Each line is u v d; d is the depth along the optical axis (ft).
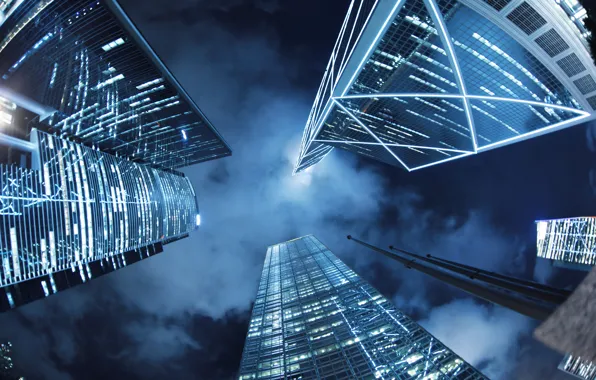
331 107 356.79
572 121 332.19
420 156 542.98
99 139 547.90
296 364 197.77
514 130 375.66
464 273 37.91
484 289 27.09
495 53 249.14
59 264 404.57
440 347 174.60
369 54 258.57
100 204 491.31
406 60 262.67
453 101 319.88
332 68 366.63
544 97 302.04
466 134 404.57
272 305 337.52
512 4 206.90
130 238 562.66
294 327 258.78
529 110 325.01
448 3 205.46
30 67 337.31
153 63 369.71
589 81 276.21
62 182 428.97
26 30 295.48
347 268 380.17
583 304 12.25
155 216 655.35
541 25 220.43
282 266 506.89
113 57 347.77
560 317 12.80
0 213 339.98
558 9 206.80
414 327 203.10
